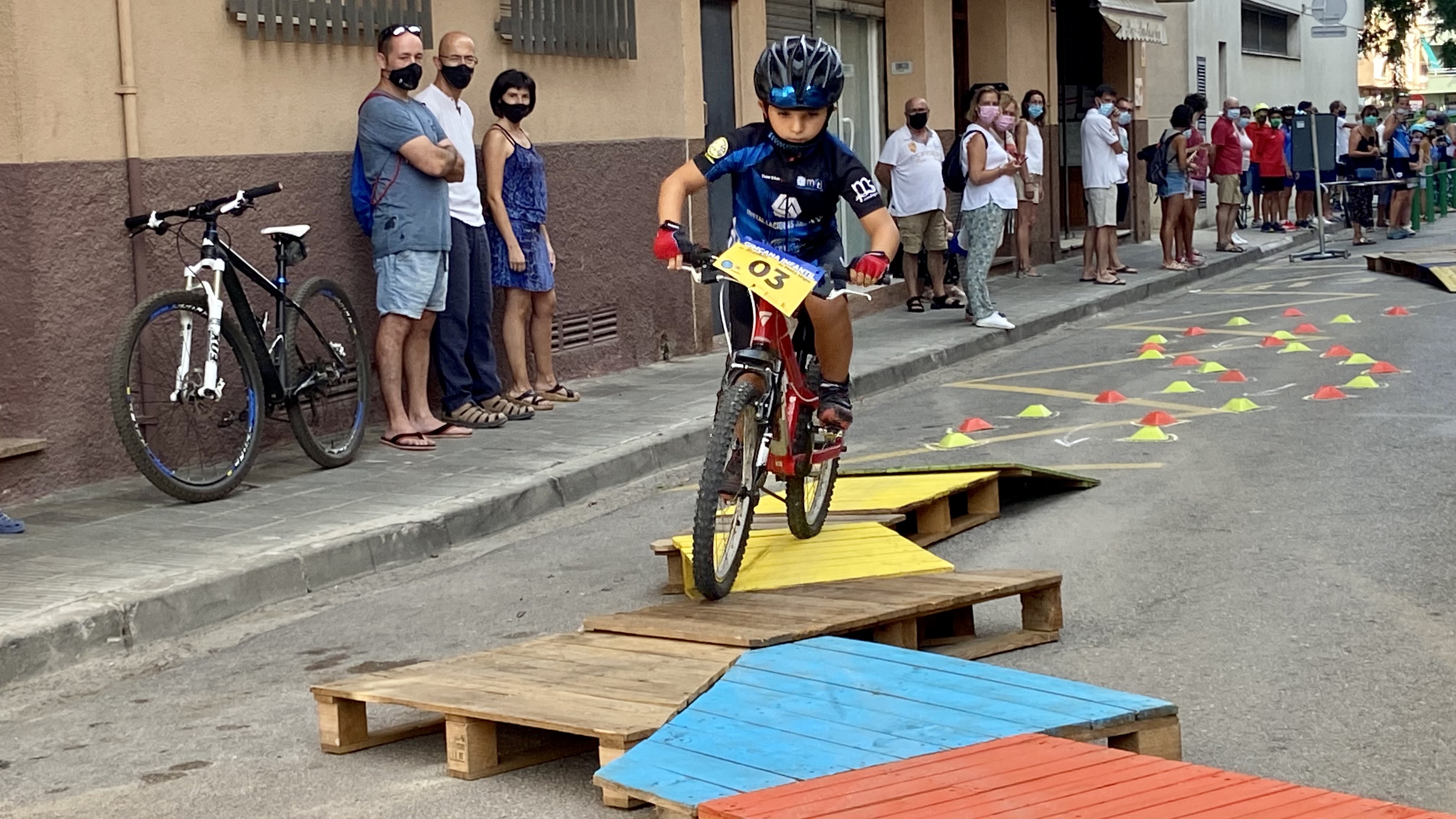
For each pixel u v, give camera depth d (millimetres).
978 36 19234
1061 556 6520
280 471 8445
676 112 12773
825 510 6438
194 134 8438
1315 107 37000
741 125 14070
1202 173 19328
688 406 10344
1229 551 6438
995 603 6020
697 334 13047
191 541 6855
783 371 5809
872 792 3508
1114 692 4250
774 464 5863
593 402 10586
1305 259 20984
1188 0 24016
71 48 7781
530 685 4504
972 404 10758
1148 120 25250
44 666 5574
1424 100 63031
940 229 15359
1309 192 25922
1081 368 12141
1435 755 4203
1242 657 5094
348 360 8875
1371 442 8500
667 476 8938
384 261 8906
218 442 8031
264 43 8844
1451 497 7172
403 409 9086
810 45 5641
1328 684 4801
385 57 8883
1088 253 17781
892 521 6578
